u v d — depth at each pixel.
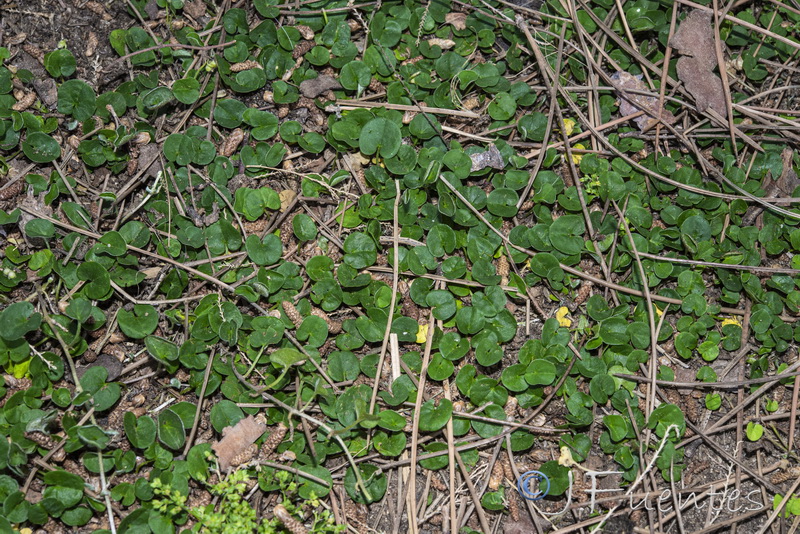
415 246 2.28
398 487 2.14
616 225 2.33
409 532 2.07
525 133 2.44
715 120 2.50
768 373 2.35
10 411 2.00
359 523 2.10
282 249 2.26
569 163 2.42
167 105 2.44
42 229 2.16
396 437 2.11
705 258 2.35
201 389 2.11
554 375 2.12
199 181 2.35
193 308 2.25
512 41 2.56
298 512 2.02
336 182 2.36
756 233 2.41
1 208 2.25
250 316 2.23
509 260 2.30
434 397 2.20
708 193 2.39
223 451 2.04
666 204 2.41
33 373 2.03
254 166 2.36
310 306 2.24
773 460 2.28
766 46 2.65
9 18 2.46
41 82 2.38
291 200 2.39
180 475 2.02
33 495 2.00
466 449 2.15
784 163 2.53
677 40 2.52
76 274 2.19
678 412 2.13
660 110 2.50
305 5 2.55
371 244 2.26
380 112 2.43
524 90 2.49
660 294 2.31
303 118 2.48
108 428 2.09
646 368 2.24
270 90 2.50
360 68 2.44
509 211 2.30
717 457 2.26
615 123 2.51
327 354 2.23
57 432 2.04
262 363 2.18
